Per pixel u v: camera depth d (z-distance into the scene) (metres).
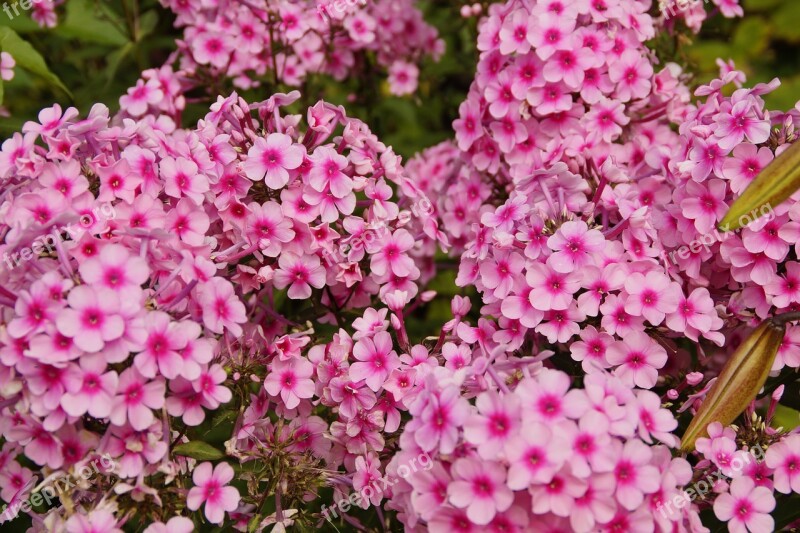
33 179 0.77
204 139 0.81
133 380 0.72
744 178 0.79
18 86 1.04
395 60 1.08
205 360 0.73
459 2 1.06
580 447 0.70
